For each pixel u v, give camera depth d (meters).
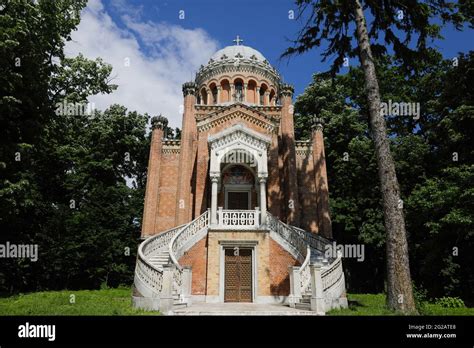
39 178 31.58
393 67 30.59
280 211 24.56
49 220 29.38
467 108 21.56
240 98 32.44
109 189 35.75
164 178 26.33
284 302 18.55
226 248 19.92
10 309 13.01
